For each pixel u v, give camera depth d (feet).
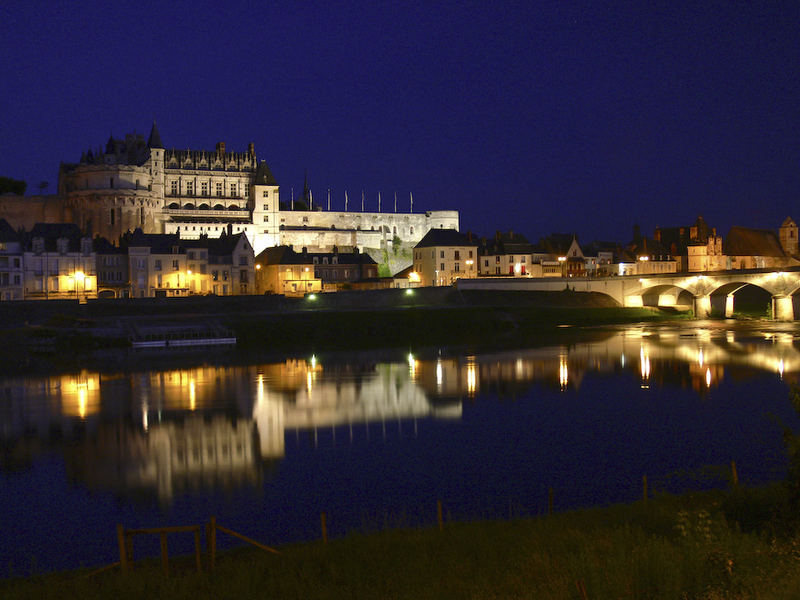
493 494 120.88
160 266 485.56
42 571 93.81
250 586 72.95
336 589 71.56
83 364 280.92
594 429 164.66
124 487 127.75
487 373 248.73
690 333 379.96
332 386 225.97
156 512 115.44
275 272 550.77
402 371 256.73
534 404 194.29
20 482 131.03
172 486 128.06
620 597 65.46
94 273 455.63
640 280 506.89
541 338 369.30
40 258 442.50
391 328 391.45
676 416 176.55
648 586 67.36
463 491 122.83
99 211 633.20
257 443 156.97
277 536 104.27
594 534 83.05
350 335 379.55
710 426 165.58
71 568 94.89
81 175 643.45
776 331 383.65
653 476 128.57
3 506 118.73
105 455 147.84
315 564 79.15
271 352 320.50
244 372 257.96
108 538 105.09
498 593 68.59
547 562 73.77
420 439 158.51
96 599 71.51
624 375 238.27
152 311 393.29
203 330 357.20
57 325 351.25
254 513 114.11
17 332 325.62
